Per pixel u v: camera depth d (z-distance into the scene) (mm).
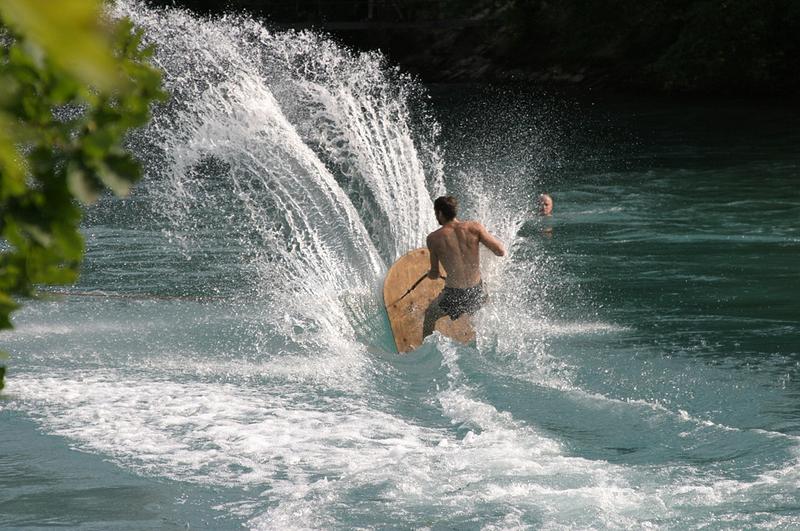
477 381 21359
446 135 75688
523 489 15586
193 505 15273
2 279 3875
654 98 98062
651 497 15117
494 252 24922
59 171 3691
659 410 19109
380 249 31078
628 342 24141
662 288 30031
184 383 21594
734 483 15562
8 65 3551
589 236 38625
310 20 116062
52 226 3715
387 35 122250
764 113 84125
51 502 15352
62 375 22062
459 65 116625
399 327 24625
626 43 107500
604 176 55250
